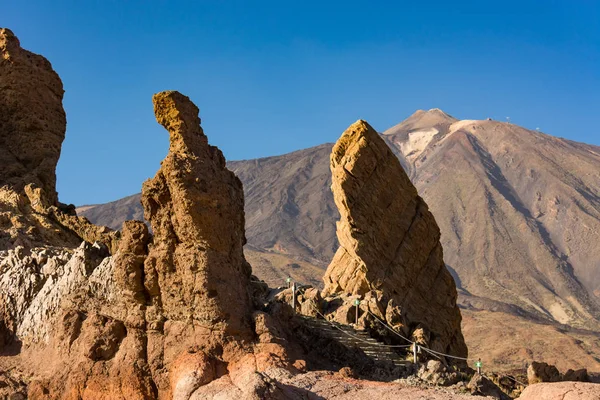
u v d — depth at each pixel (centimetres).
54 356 3003
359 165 4291
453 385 2928
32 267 3341
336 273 4300
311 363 2975
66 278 3130
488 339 17050
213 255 2811
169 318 2823
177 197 2809
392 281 4297
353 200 4278
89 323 2944
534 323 18912
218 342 2719
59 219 3975
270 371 2569
